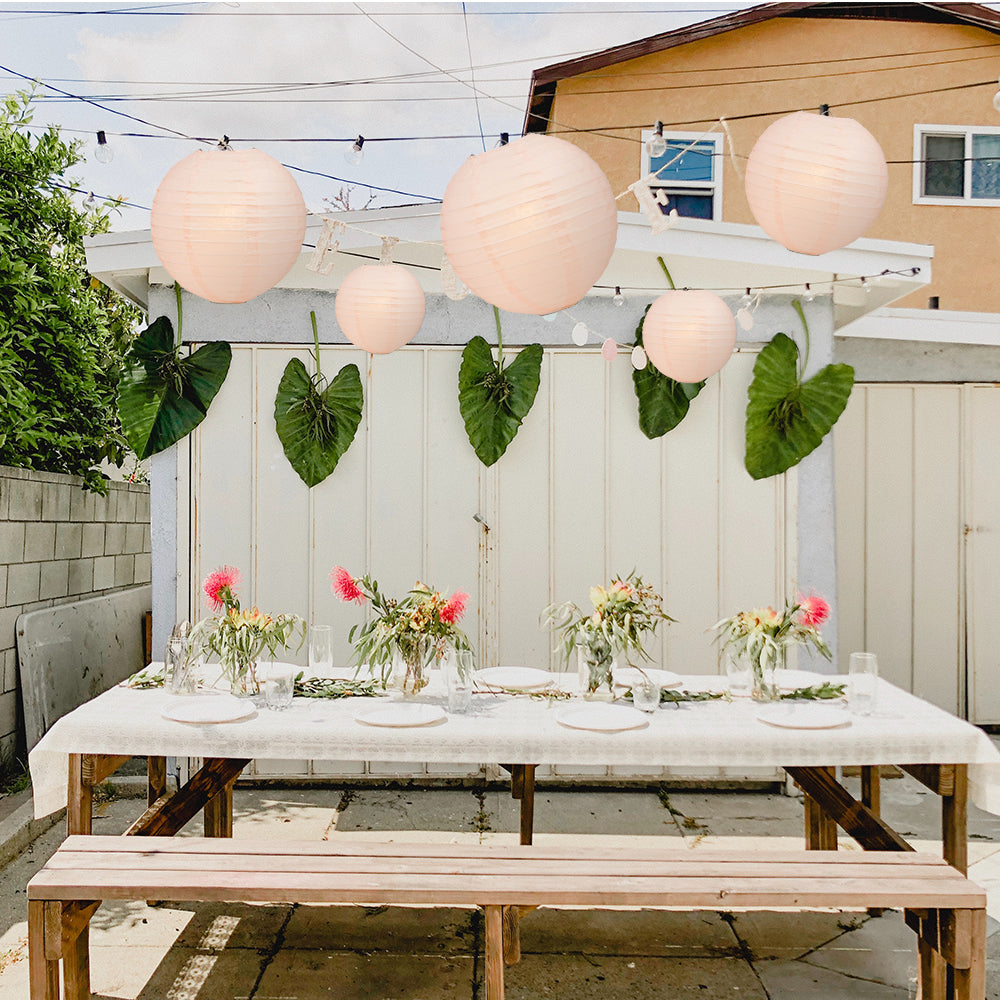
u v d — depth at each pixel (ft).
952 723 9.01
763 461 14.07
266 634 9.78
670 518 14.24
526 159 5.20
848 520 17.99
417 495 14.20
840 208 6.11
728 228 13.61
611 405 14.26
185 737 8.58
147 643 19.45
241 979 8.76
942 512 18.01
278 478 14.11
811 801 10.80
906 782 15.23
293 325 14.08
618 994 8.58
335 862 7.59
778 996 8.53
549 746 8.49
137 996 8.43
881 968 9.05
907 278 13.66
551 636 14.16
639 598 10.14
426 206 13.48
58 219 16.51
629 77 27.22
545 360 14.25
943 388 17.97
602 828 12.73
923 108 27.07
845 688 10.37
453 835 12.39
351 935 9.72
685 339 9.19
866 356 17.99
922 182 27.14
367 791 14.20
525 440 14.23
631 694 10.09
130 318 20.71
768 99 27.09
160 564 14.02
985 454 17.98
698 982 8.79
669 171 27.35
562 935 9.79
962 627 17.97
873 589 17.98
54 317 15.76
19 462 15.20
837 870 7.53
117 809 13.32
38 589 15.23
